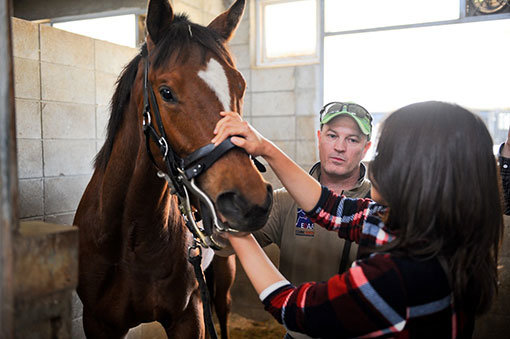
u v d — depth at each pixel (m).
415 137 0.66
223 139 0.84
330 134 1.26
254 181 0.84
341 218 0.92
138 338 2.09
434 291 0.62
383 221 0.73
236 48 3.04
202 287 1.06
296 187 0.91
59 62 1.77
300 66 2.88
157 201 1.16
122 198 1.17
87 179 1.94
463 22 2.43
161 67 0.95
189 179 0.90
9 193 0.50
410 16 2.55
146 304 1.30
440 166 0.64
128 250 1.22
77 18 2.64
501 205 0.70
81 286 1.31
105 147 1.25
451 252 0.65
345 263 1.17
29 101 1.65
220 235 0.90
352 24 2.71
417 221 0.64
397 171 0.67
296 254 1.25
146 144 1.04
